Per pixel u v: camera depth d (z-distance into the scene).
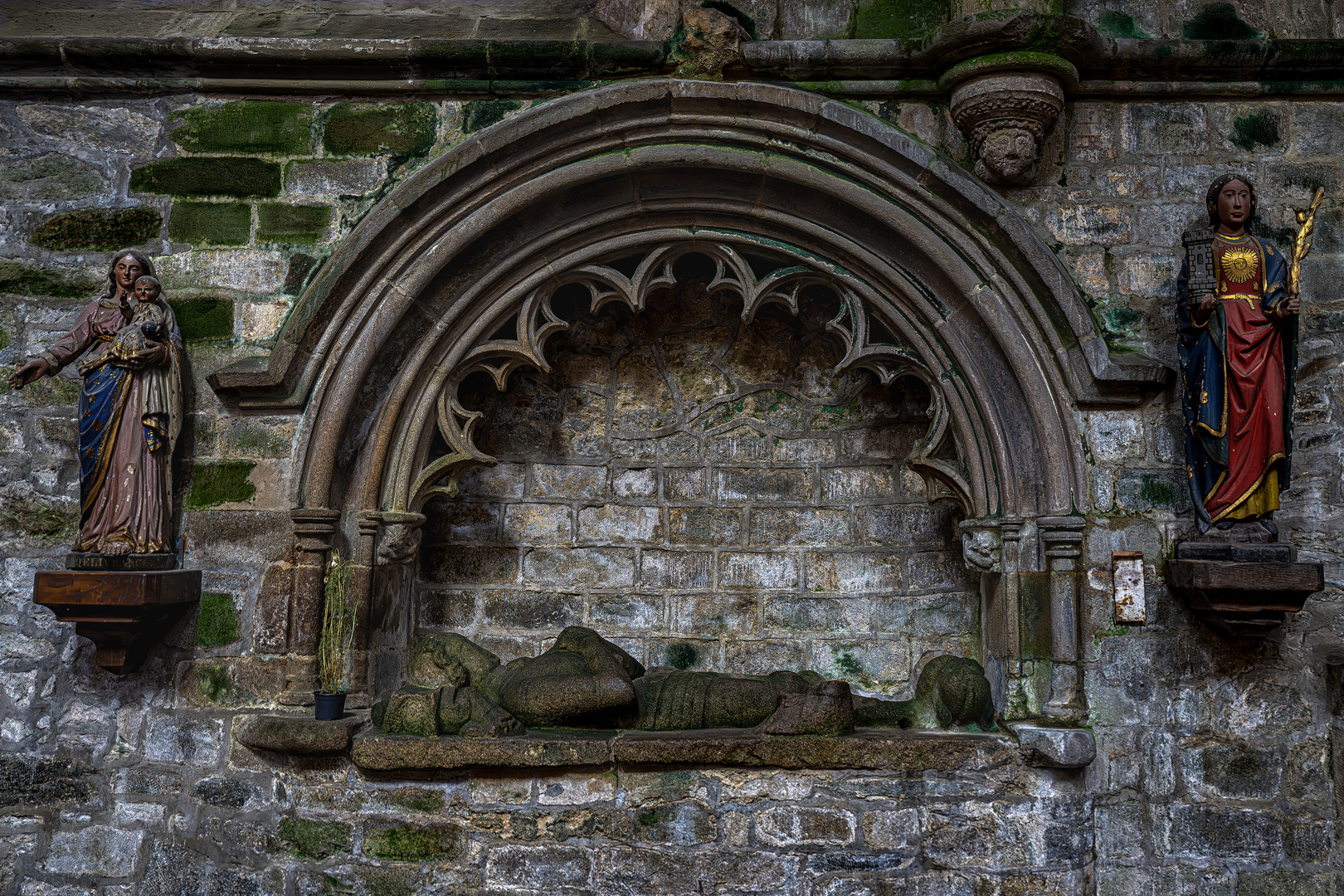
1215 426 3.95
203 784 4.16
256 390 4.28
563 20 4.76
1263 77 4.37
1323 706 4.11
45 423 4.44
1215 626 4.11
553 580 5.06
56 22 4.74
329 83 4.48
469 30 4.68
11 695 4.29
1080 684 4.09
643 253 4.67
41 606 4.35
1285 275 3.98
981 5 4.29
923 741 3.96
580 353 5.18
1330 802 4.07
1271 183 4.37
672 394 5.16
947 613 4.86
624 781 3.96
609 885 3.92
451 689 4.14
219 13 4.87
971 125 4.30
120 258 4.21
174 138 4.52
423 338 4.46
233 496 4.30
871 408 5.07
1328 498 4.25
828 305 5.04
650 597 5.05
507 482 5.12
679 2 4.44
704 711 4.18
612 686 4.06
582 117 4.33
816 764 3.93
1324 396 4.30
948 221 4.31
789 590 5.02
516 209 4.37
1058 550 4.14
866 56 4.34
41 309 4.47
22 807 4.23
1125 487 4.18
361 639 4.30
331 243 4.43
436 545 5.07
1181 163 4.38
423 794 3.98
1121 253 4.34
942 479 4.48
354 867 3.99
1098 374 4.12
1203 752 4.09
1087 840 3.98
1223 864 4.04
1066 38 4.16
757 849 3.93
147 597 3.93
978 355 4.36
